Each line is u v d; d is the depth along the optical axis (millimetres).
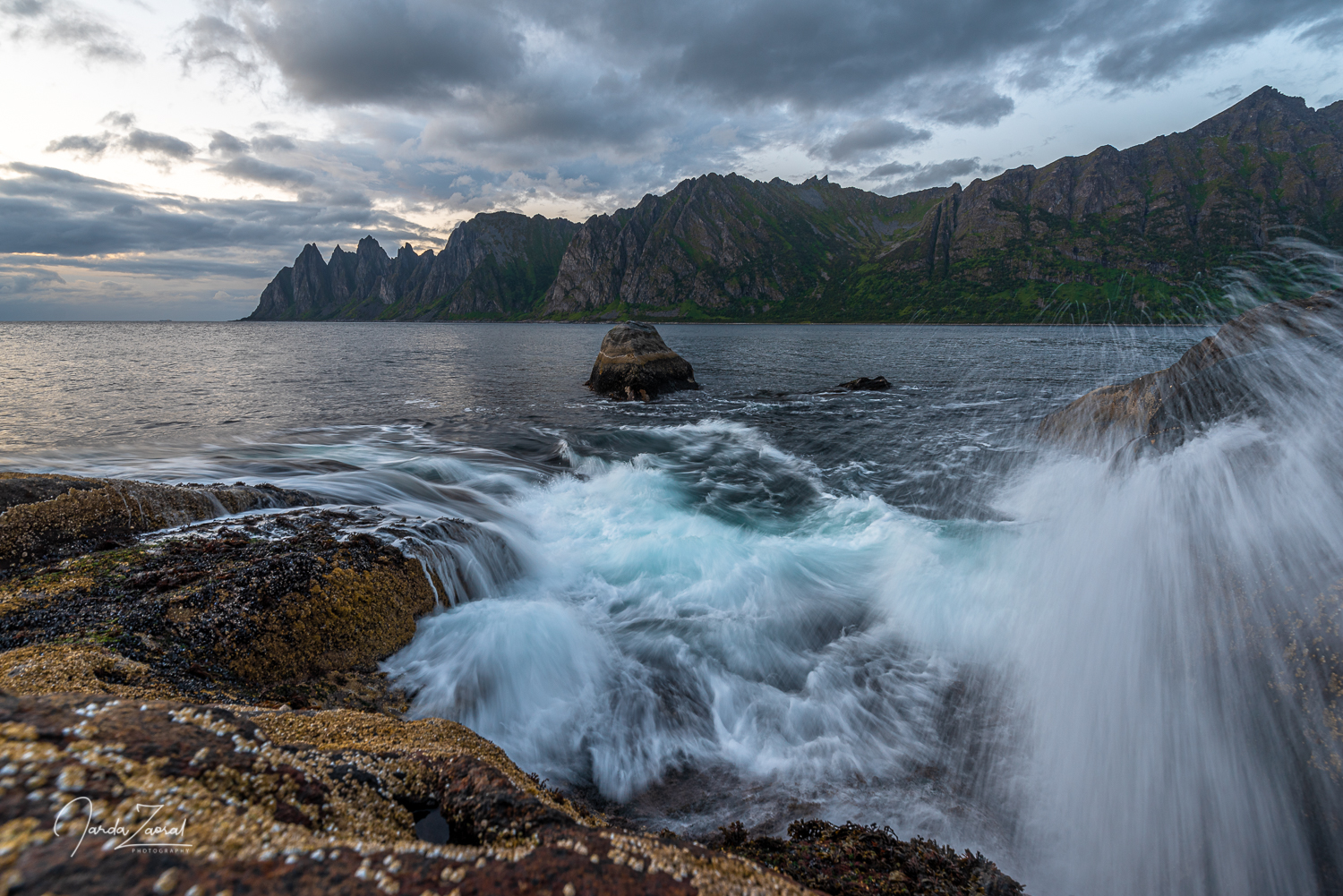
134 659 6160
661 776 6277
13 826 1938
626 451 22453
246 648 6859
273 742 3305
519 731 6965
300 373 47594
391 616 8320
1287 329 12711
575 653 8438
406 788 3473
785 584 11148
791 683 8062
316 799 2932
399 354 71875
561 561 12086
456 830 3248
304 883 2115
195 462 17266
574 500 16156
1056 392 33594
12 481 9289
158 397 32438
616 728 7082
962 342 81875
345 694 6914
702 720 7281
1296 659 5254
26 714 2541
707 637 9211
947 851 4871
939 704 7383
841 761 6453
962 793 5824
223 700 6020
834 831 5141
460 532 10922
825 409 31438
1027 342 76312
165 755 2607
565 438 24234
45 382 37562
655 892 2498
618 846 2795
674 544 12797
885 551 12469
